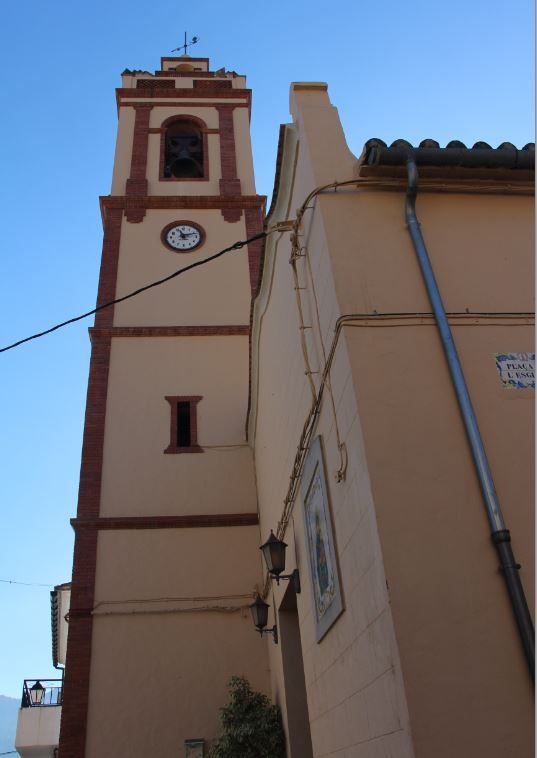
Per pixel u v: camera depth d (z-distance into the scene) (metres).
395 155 6.90
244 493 15.17
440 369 6.00
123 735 12.23
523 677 4.62
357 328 6.12
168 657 13.04
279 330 9.94
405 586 4.90
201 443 15.80
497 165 7.14
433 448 5.55
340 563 6.39
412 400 5.79
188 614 13.54
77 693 12.52
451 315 6.38
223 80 24.66
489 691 4.56
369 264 6.61
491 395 5.95
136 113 23.03
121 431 15.77
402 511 5.21
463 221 7.09
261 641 13.38
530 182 7.32
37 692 20.23
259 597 12.44
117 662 12.90
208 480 15.30
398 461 5.45
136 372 16.69
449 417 5.73
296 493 8.96
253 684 12.91
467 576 4.98
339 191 7.06
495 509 5.23
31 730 19.50
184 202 20.14
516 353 6.25
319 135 7.61
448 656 4.66
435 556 5.04
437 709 4.48
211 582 13.91
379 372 5.89
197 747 12.23
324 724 7.36
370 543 5.32
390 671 4.82
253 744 10.95
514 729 4.44
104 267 18.52
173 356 17.05
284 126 8.18
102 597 13.55
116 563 13.95
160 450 15.60
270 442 11.77
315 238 7.22
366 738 5.56
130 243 19.12
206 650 13.18
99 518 14.41
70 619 13.26
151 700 12.59
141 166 21.23
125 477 15.14
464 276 6.72
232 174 21.33
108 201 19.88
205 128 22.80
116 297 18.02
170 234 19.41
